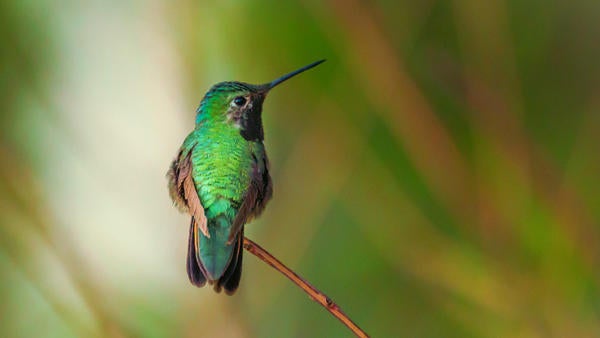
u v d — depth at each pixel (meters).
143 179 11.24
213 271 7.17
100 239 10.92
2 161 9.91
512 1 10.86
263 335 10.15
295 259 10.23
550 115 10.66
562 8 11.00
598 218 9.35
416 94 9.94
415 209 9.73
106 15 11.45
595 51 10.92
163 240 11.12
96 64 11.41
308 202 10.29
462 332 9.18
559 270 8.95
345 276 10.09
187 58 11.13
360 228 10.02
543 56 10.77
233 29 10.79
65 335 10.70
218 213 7.85
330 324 10.15
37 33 11.23
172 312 10.20
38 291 10.02
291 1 10.38
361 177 10.01
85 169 11.08
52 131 11.05
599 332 8.78
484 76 10.13
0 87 10.93
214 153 8.17
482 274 9.08
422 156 9.76
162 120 11.32
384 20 10.38
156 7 11.17
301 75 10.30
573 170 9.79
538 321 8.89
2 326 10.62
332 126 10.18
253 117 8.70
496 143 9.66
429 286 9.51
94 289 9.43
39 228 9.61
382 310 9.90
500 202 9.33
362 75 10.08
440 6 10.50
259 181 8.12
